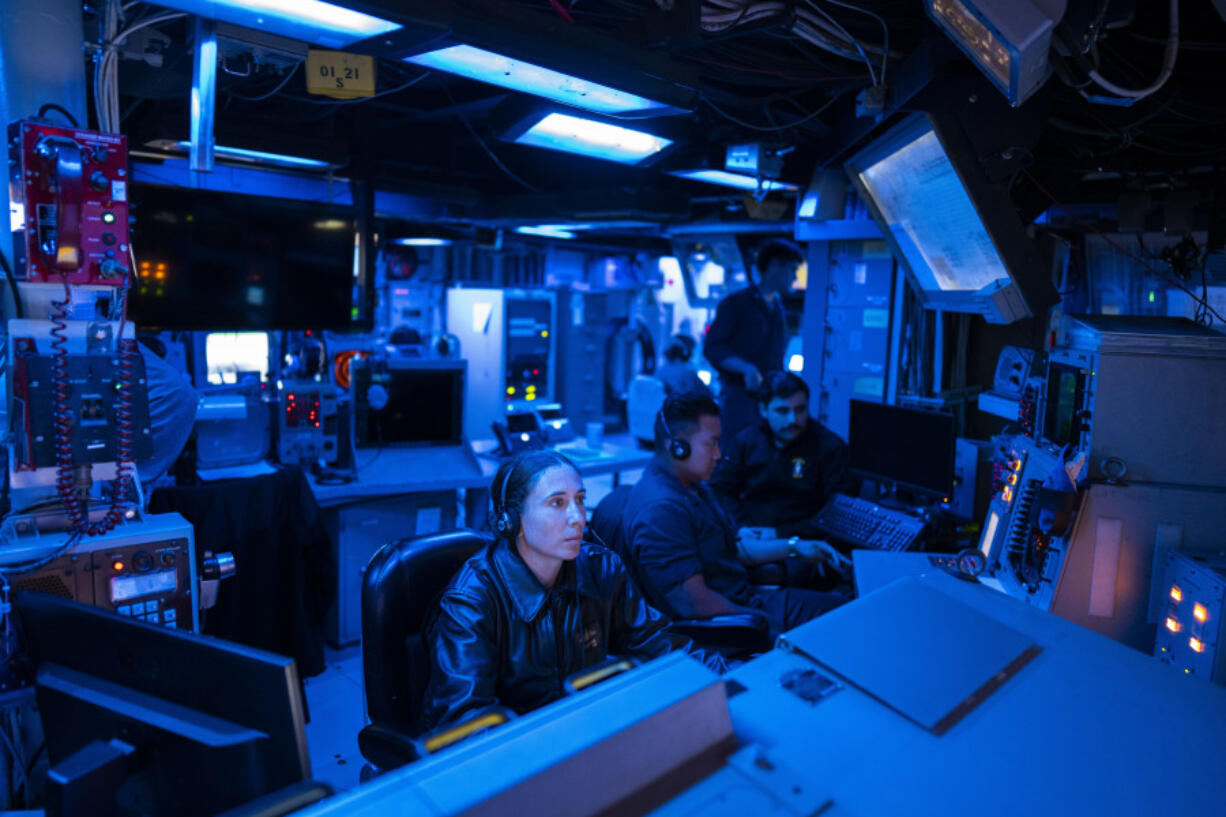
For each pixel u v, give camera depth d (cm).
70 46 203
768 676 83
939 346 357
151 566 187
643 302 944
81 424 183
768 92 304
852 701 79
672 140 296
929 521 312
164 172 407
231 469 380
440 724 156
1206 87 249
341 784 279
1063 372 226
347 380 433
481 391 756
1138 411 199
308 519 319
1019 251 252
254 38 216
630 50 215
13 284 190
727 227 599
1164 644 195
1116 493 200
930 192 274
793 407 330
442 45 186
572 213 500
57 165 178
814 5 221
